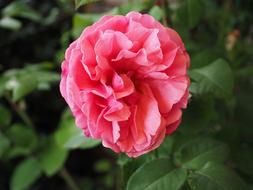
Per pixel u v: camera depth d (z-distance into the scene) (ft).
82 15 1.11
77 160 2.32
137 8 1.04
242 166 1.19
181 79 0.71
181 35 1.15
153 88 0.73
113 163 2.22
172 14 1.22
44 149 1.51
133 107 0.72
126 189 0.82
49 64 1.53
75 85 0.68
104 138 0.70
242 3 1.62
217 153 0.89
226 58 1.26
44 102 2.18
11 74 1.43
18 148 1.52
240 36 1.49
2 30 2.04
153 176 0.80
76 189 1.82
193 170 0.83
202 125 0.93
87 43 0.69
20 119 2.07
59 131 1.24
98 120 0.69
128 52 0.69
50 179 2.20
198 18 1.16
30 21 2.06
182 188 0.83
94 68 0.69
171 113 0.74
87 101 0.68
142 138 0.71
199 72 0.91
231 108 1.34
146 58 0.68
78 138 0.97
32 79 1.34
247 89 1.41
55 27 2.04
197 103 0.93
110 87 0.69
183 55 0.73
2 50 2.09
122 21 0.72
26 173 1.56
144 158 0.90
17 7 1.52
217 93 0.88
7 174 2.11
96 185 2.25
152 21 0.72
